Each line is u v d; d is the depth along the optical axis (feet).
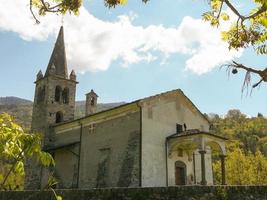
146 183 88.63
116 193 53.83
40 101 135.23
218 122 362.53
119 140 97.35
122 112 98.94
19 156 15.20
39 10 22.62
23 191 60.18
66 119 133.69
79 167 108.37
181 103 107.14
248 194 51.16
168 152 96.12
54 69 135.54
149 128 94.02
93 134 107.34
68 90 138.00
